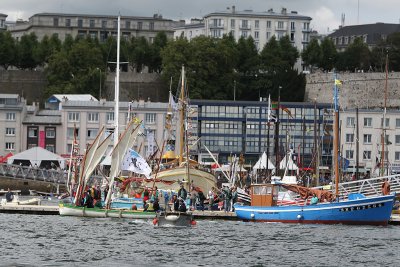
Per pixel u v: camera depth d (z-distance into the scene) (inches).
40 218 7795.3
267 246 6328.7
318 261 5733.3
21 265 5324.8
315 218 7746.1
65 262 5482.3
